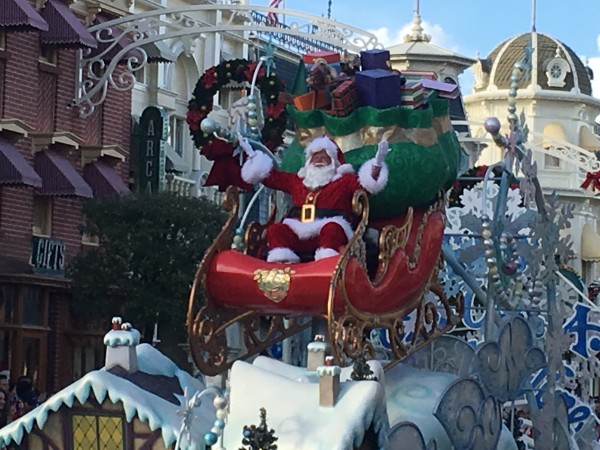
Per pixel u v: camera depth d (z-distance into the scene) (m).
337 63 15.59
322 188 14.59
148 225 33.69
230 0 46.88
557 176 67.81
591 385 23.91
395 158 14.69
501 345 16.77
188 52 44.97
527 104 71.69
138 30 38.19
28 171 35.12
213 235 33.84
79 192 36.84
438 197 15.48
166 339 34.50
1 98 36.09
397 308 14.77
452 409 14.94
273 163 15.04
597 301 35.09
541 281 18.19
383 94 14.98
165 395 12.88
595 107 73.19
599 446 21.19
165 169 42.12
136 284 33.66
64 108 38.53
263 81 18.33
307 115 15.13
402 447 13.73
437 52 52.00
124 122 40.91
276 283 14.05
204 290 14.40
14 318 35.53
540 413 18.09
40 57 37.56
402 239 14.70
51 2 37.47
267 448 11.38
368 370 13.05
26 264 36.06
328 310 13.66
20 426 12.69
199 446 12.22
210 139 15.87
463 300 16.42
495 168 18.12
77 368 37.59
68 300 37.25
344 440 12.13
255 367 12.95
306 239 14.58
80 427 12.64
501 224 17.73
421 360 16.41
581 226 65.94
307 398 12.59
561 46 72.62
